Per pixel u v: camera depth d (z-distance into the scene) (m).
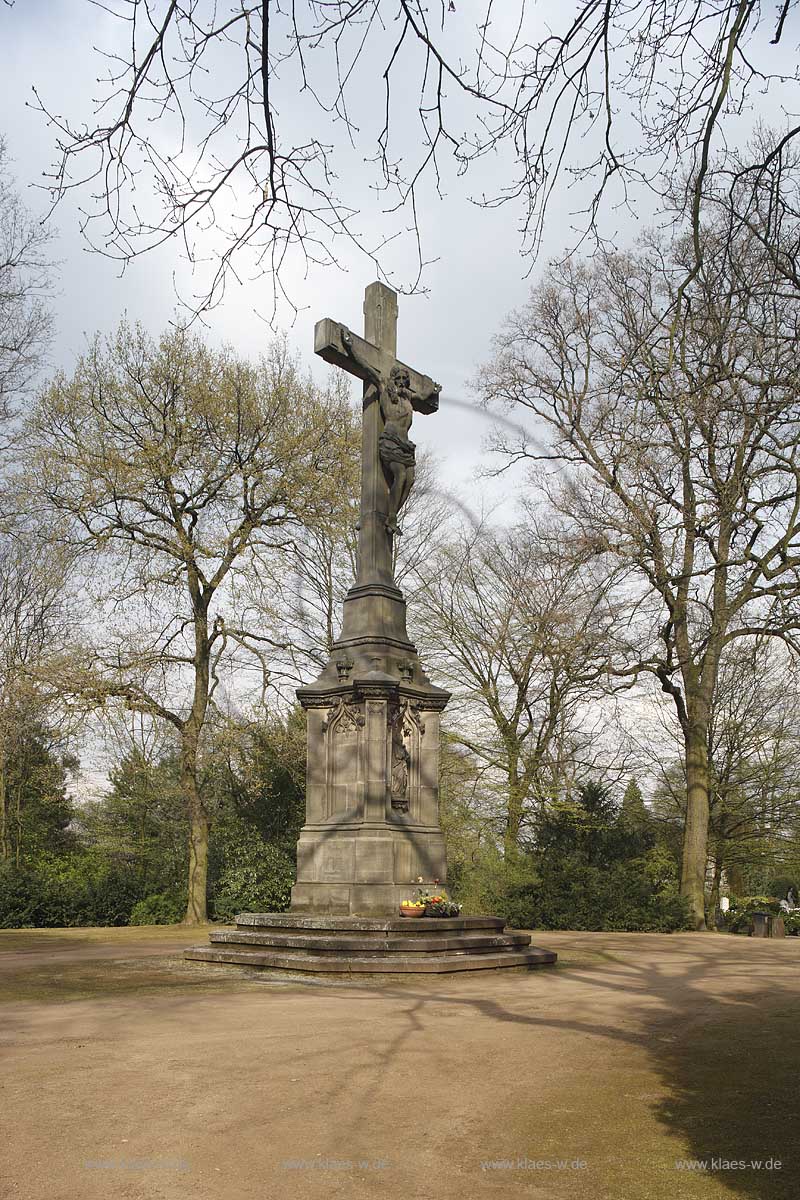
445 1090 7.87
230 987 13.56
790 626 24.62
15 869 32.75
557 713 33.62
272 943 16.55
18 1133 6.55
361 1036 9.85
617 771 36.50
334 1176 5.88
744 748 37.47
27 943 22.92
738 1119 7.18
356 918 16.94
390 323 21.53
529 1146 6.52
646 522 24.48
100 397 27.59
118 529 28.22
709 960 18.58
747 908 35.34
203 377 28.27
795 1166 6.14
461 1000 12.52
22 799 42.28
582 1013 11.69
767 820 36.97
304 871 19.02
